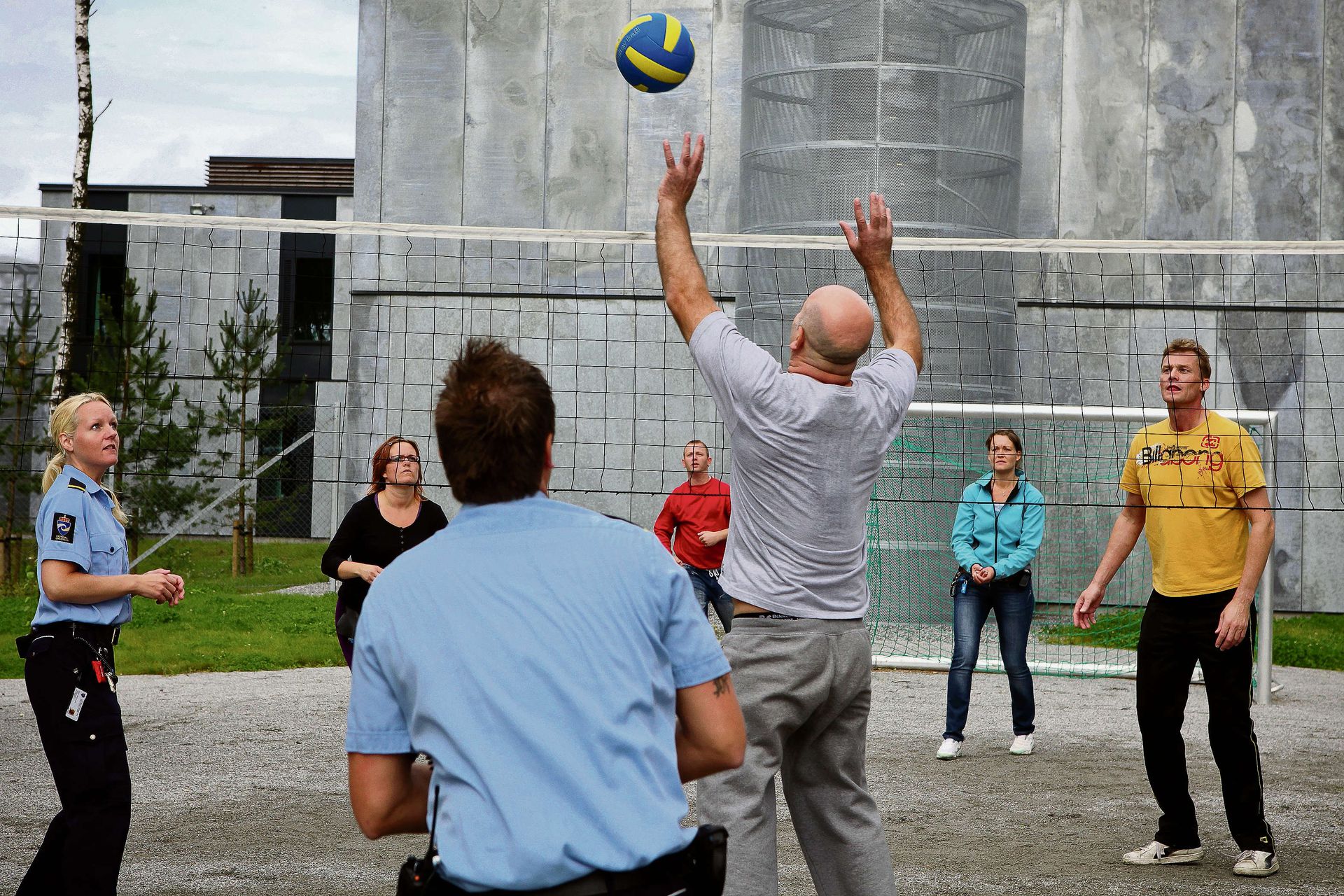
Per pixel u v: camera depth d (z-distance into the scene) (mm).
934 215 12766
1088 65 15875
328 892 4457
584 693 1931
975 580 6855
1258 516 4703
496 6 16453
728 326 3369
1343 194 15742
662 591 2059
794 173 12938
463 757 1900
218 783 6191
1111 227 15852
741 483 3367
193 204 25281
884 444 3371
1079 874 4719
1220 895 4426
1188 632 4816
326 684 9430
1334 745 7375
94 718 3666
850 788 3443
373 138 16578
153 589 3707
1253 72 15828
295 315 24438
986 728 7895
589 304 15922
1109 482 13273
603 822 1870
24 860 4715
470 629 1954
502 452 2074
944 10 13031
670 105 16141
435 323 14914
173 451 17000
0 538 15719
